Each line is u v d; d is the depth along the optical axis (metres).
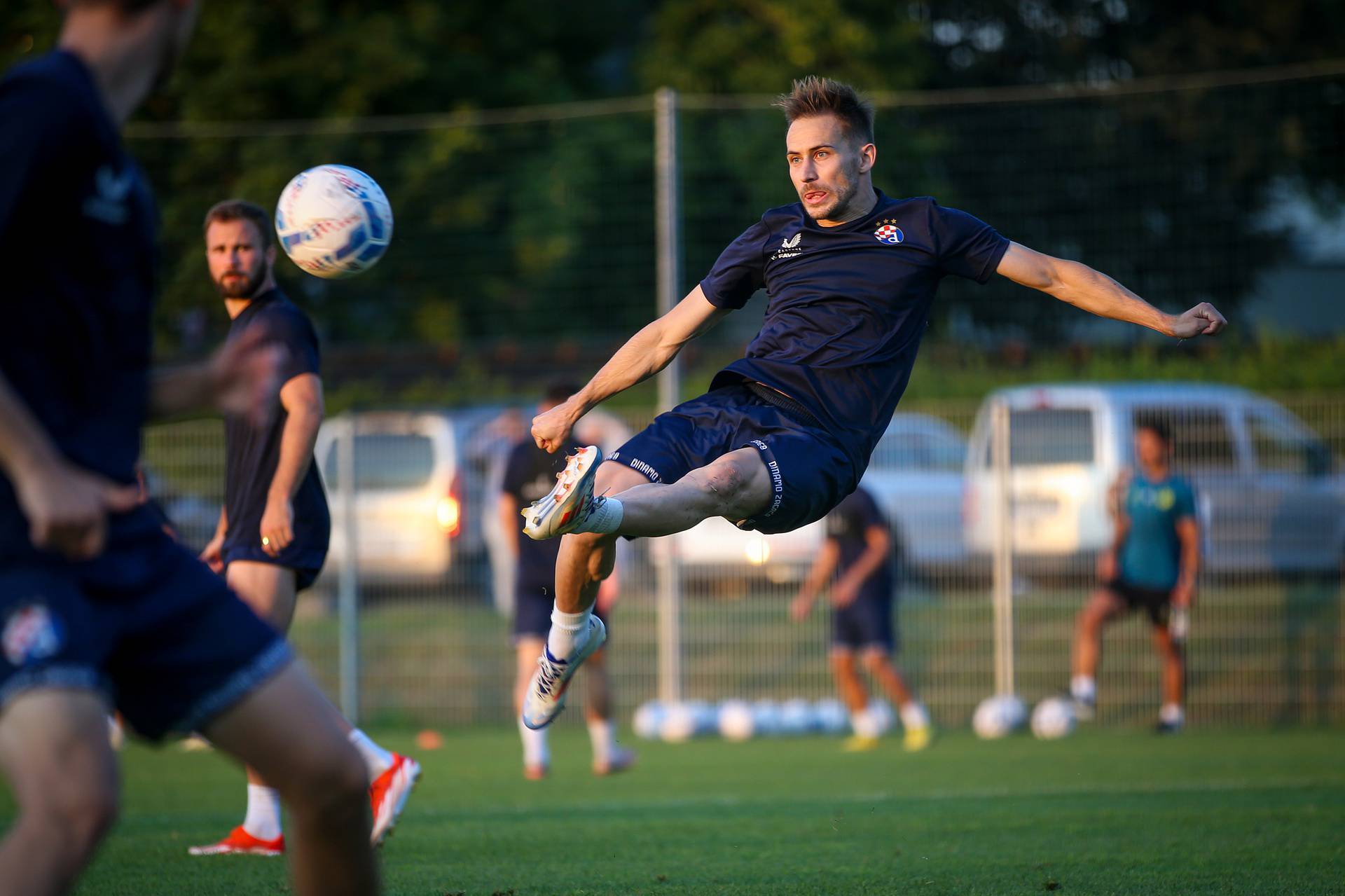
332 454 45.97
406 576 41.69
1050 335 55.59
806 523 15.74
